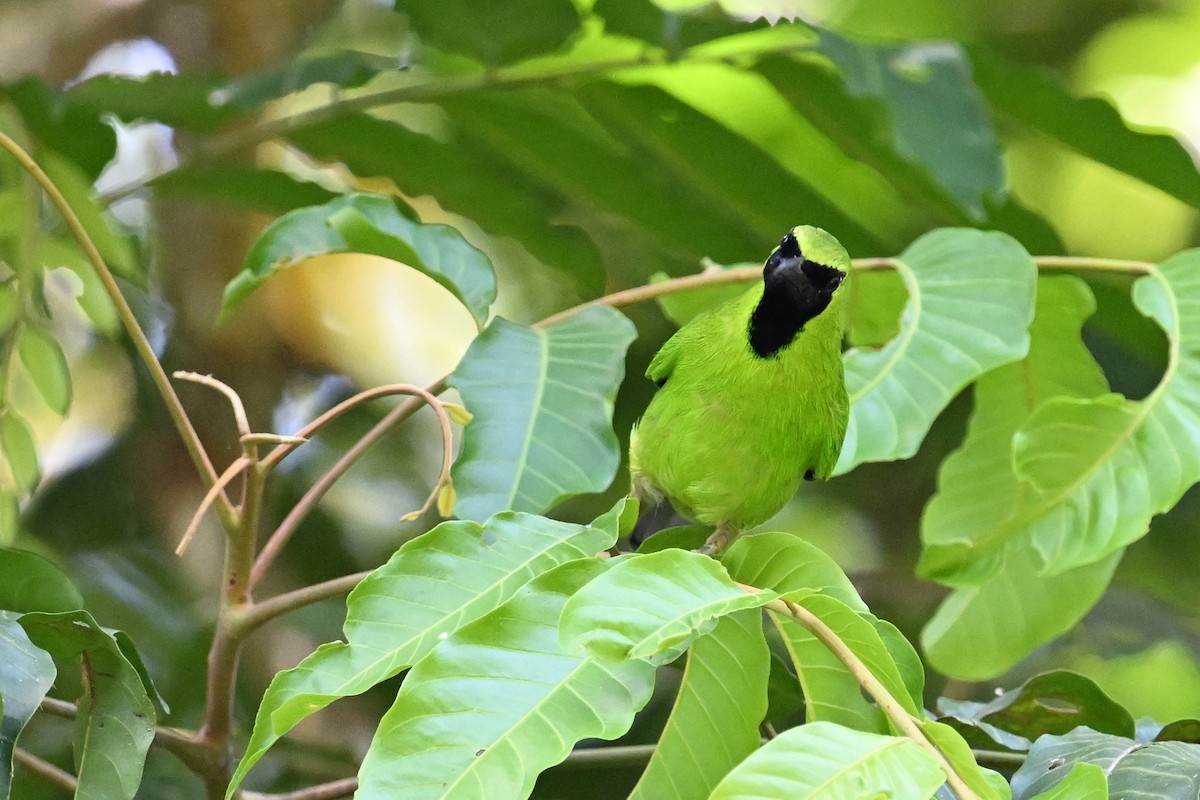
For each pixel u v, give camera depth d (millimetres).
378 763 4266
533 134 9812
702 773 5137
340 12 12930
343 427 12727
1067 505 6527
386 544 12352
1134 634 11844
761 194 9922
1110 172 15312
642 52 9188
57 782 6320
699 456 7965
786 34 9109
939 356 6762
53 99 8977
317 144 9688
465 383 6520
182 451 12062
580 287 10312
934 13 15352
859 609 5121
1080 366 7844
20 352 8156
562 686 4457
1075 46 15625
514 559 5082
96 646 5367
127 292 11445
